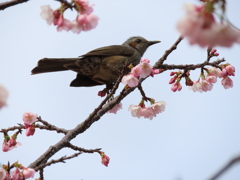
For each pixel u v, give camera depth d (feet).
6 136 33.60
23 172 28.37
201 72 39.01
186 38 18.89
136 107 37.22
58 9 27.37
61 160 30.14
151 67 32.58
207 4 18.31
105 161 33.63
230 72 38.06
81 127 34.83
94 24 27.37
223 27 18.26
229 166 13.67
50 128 34.63
